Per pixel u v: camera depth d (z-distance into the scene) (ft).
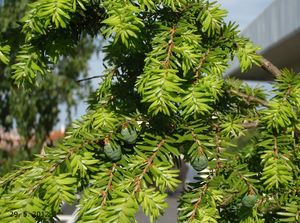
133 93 3.70
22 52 3.56
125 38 3.27
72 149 3.29
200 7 3.59
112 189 3.18
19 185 3.18
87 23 3.73
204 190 3.32
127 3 3.35
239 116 3.86
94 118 3.62
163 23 3.55
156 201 3.12
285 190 3.62
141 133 3.46
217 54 3.57
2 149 14.60
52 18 3.30
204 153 3.34
